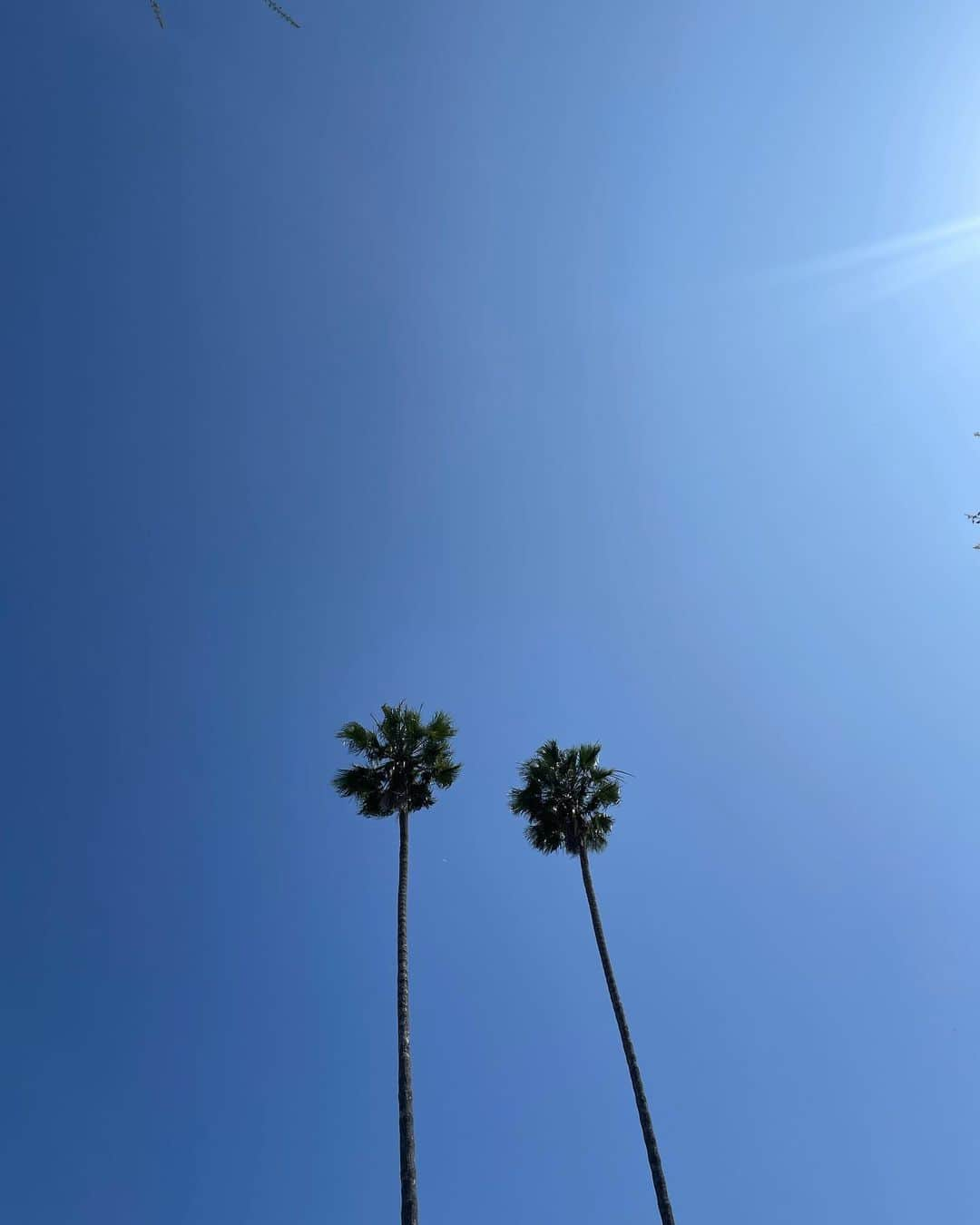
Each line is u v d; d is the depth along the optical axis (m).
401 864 26.05
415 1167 18.48
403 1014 21.69
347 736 29.11
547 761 31.45
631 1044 23.39
